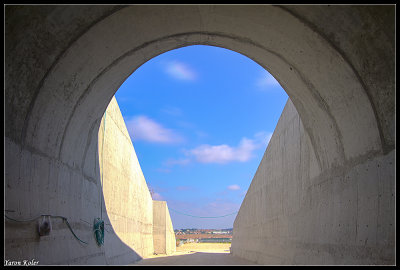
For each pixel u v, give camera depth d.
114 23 6.13
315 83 6.90
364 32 4.96
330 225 7.16
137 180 20.33
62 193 7.08
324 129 7.40
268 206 14.66
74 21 5.43
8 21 4.41
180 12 6.57
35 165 5.83
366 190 5.73
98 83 7.52
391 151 5.03
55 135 6.56
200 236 88.06
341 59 5.68
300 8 5.58
